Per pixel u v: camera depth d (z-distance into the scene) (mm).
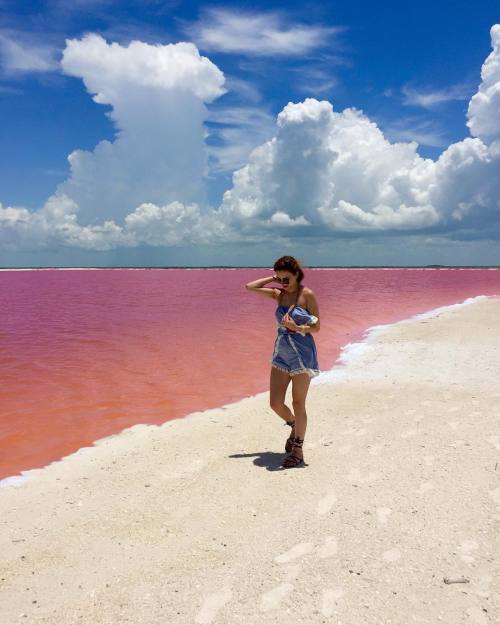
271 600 3287
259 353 13500
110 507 4809
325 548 3854
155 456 6148
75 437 7152
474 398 8008
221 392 9578
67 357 13055
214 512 4578
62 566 3854
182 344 14930
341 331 16922
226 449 6270
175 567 3740
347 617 3092
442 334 15125
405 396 8383
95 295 37812
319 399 8461
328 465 5539
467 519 4160
